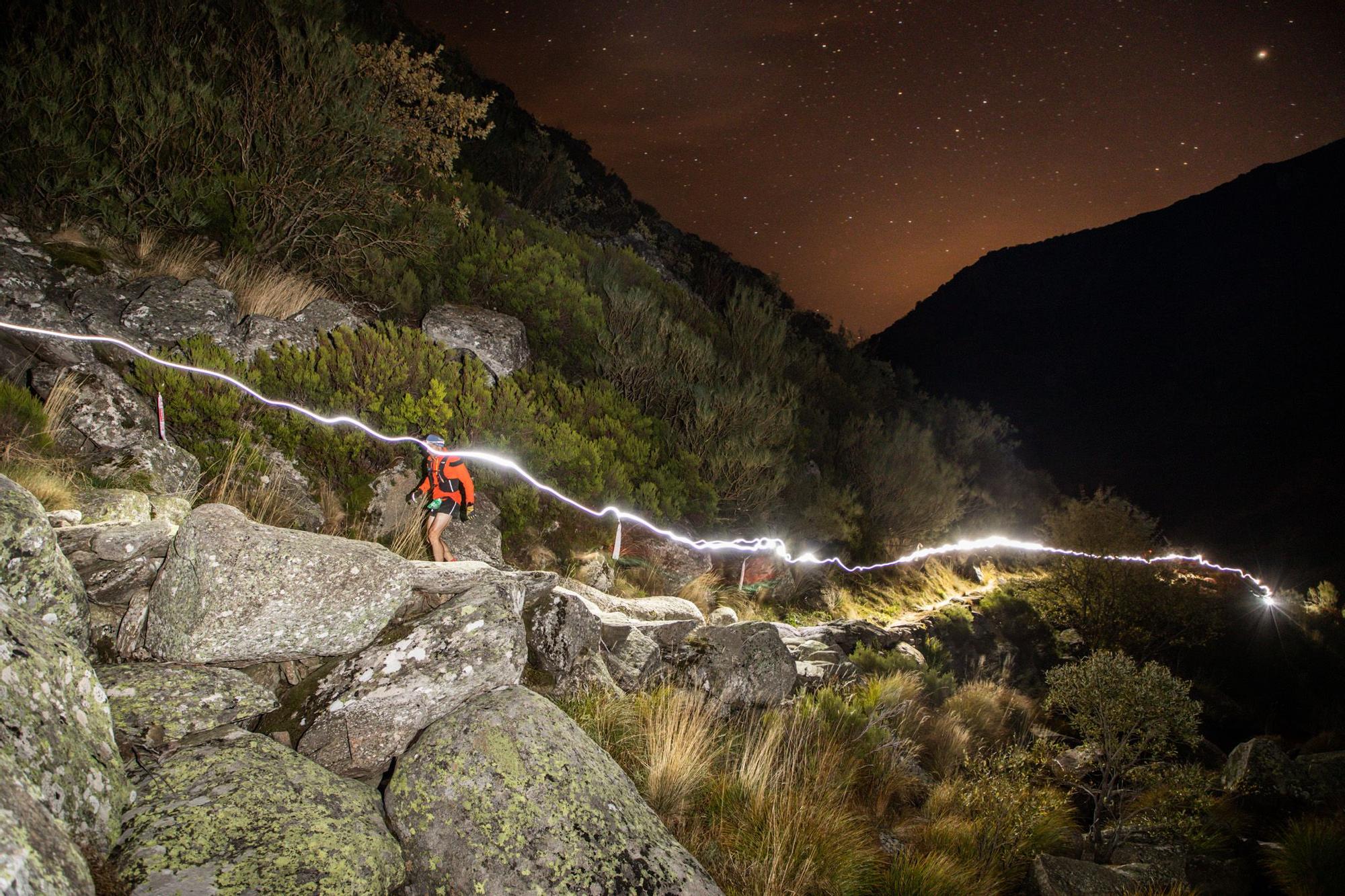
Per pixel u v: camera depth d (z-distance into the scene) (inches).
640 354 438.3
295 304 333.1
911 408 776.3
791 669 280.7
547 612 216.4
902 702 302.5
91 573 157.6
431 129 442.3
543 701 159.6
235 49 385.1
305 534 163.9
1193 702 244.1
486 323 386.0
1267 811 296.5
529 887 126.5
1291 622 615.8
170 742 133.3
